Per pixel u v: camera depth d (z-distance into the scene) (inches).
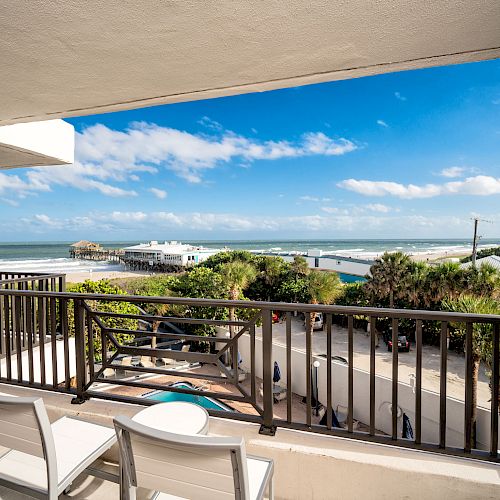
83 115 100.3
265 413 80.4
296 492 74.6
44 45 61.9
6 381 110.8
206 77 74.6
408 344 684.1
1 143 146.8
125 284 1254.3
